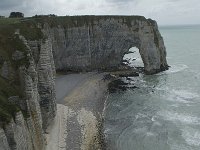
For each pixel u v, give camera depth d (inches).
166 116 2610.7
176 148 2033.7
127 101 3046.3
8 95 1477.6
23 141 1309.1
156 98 3127.5
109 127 2391.7
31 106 1603.1
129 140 2162.9
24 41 1822.1
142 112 2723.9
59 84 3358.8
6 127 1192.2
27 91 1601.9
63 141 1904.5
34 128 1572.3
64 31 3986.2
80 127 2165.4
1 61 1647.4
